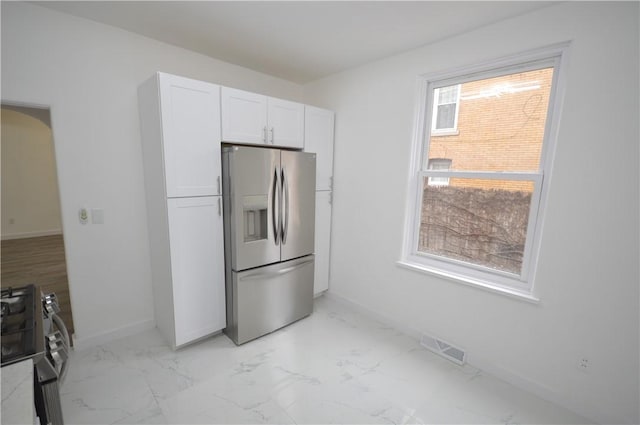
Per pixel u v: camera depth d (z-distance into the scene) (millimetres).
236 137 2264
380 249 2725
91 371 1991
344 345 2398
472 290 2133
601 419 1675
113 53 2111
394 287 2641
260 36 2184
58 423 1037
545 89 1825
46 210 5688
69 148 2021
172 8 1831
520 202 1962
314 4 1745
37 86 1874
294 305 2711
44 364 963
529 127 1903
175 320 2143
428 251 2496
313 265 2842
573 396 1759
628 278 1537
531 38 1768
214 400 1779
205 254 2230
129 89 2205
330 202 3098
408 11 1794
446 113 2289
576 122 1629
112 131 2170
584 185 1627
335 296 3221
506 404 1816
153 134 2043
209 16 1916
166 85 1893
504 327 1998
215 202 2229
